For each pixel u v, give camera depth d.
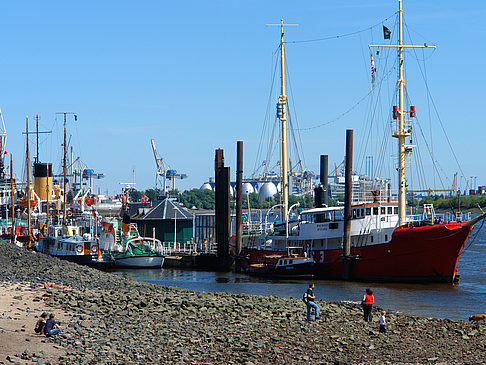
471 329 44.81
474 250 141.12
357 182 88.56
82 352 31.70
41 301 46.25
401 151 82.94
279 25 109.88
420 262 77.56
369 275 81.44
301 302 56.09
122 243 110.56
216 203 106.06
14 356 30.08
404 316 51.16
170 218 127.12
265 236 99.38
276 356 34.47
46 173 144.38
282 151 109.06
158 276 94.50
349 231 82.44
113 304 46.75
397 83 84.12
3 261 71.38
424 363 34.44
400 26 84.50
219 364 32.19
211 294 58.31
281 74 109.50
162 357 32.44
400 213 82.12
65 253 103.12
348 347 38.00
